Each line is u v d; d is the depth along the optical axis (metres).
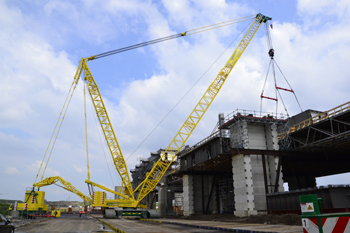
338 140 40.91
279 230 21.19
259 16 79.25
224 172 63.62
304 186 63.59
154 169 78.50
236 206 42.41
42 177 81.75
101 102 79.69
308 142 45.75
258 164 43.16
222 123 48.97
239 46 76.81
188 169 60.94
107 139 78.50
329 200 27.19
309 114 52.44
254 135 45.06
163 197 84.44
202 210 60.59
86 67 79.25
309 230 6.88
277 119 45.78
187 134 69.31
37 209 72.31
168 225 35.84
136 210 68.94
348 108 36.84
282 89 61.00
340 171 64.25
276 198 36.31
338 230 6.80
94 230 29.14
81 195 82.62
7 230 17.42
